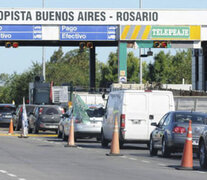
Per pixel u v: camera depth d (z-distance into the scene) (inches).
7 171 1642.5
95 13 5012.3
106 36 5019.7
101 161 1984.5
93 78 5802.2
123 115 2566.4
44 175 1551.4
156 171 1700.3
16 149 2490.2
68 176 1536.7
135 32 5032.0
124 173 1632.6
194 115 2213.3
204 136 1801.2
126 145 3038.9
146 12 5044.3
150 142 2367.1
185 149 1763.0
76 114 3208.7
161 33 5059.1
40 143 2957.7
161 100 2588.6
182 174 1636.3
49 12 4982.8
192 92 4680.1
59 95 5920.3
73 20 5000.0
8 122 5265.8
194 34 5068.9
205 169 1801.2
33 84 6250.0
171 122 2210.9
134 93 2581.2
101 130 2871.6
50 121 4205.2
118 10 5022.1
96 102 4569.4
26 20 4970.5
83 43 5044.3
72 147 2684.5
